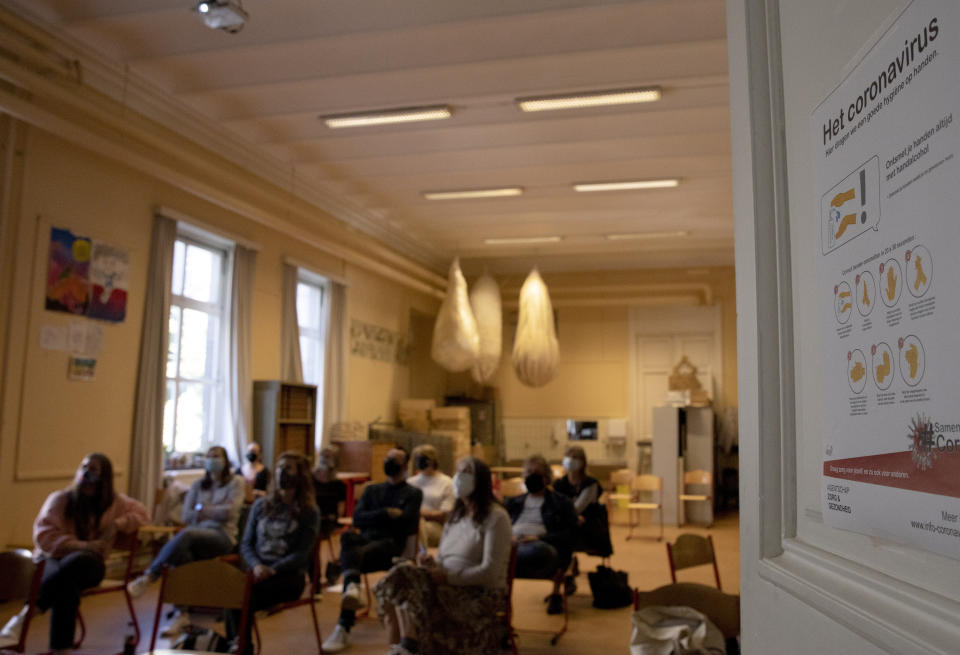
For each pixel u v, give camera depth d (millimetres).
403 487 5391
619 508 13094
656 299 14977
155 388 7465
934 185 764
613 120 8156
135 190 7367
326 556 8250
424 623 3871
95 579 4547
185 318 8445
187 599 3605
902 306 828
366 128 8266
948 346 737
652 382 15156
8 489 5945
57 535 4641
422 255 14250
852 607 884
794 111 1185
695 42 6109
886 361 863
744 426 1306
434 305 15430
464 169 9625
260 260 9523
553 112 7789
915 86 802
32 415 6176
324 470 7848
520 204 11273
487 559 4109
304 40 6191
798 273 1158
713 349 14852
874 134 896
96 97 6703
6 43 5617
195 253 8633
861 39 949
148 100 7262
